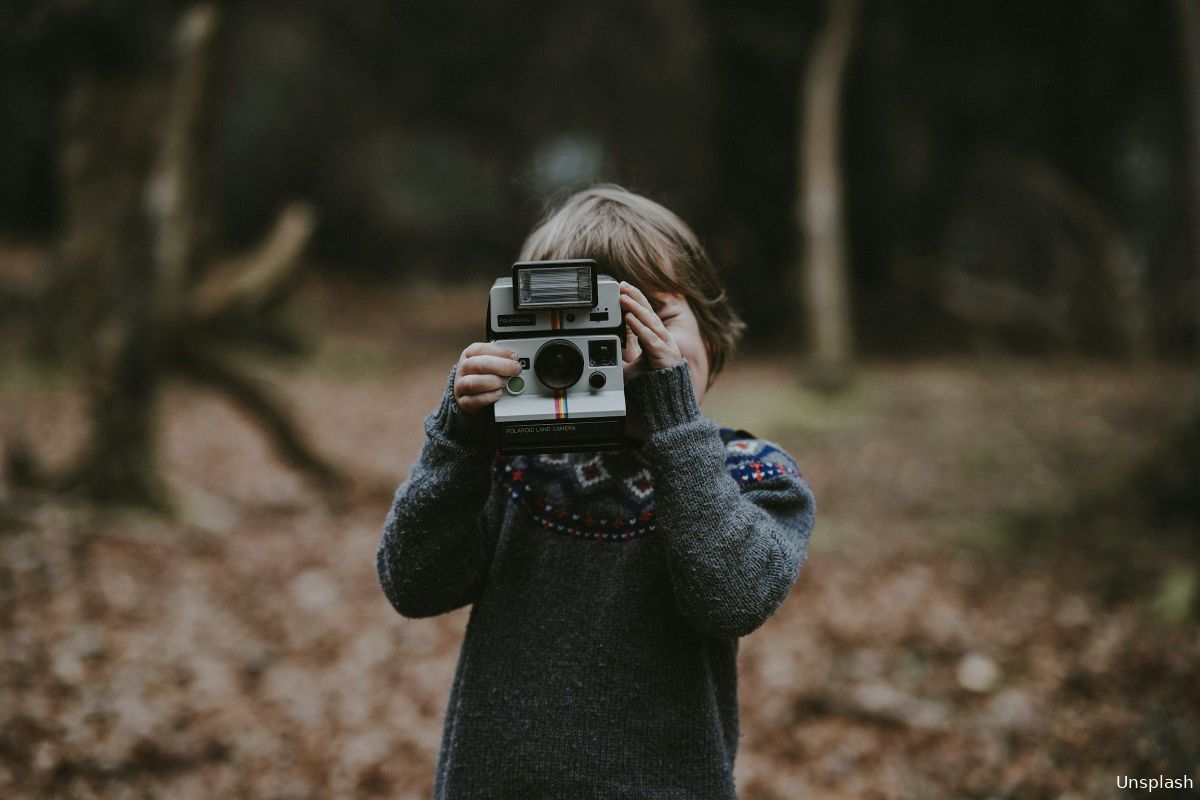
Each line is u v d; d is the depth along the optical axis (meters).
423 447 1.41
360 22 19.86
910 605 4.91
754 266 14.66
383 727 3.63
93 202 6.48
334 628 4.49
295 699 3.76
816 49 10.11
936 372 11.86
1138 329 12.22
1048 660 4.21
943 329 14.30
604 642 1.39
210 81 6.19
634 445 1.46
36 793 2.91
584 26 18.86
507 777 1.37
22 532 5.02
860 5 9.98
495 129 22.41
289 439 6.88
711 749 1.39
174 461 7.47
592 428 1.28
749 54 14.27
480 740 1.40
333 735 3.53
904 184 16.56
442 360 14.61
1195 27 6.14
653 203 1.58
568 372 1.29
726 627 1.29
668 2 15.65
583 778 1.36
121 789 3.03
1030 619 4.69
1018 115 16.83
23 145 17.00
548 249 1.53
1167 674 3.94
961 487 6.98
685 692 1.39
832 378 9.47
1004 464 7.40
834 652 4.38
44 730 3.24
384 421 10.27
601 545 1.42
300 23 19.69
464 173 26.05
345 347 13.44
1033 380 10.91
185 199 6.21
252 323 11.92
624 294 1.34
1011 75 16.48
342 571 5.31
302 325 12.71
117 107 6.32
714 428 1.34
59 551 4.84
